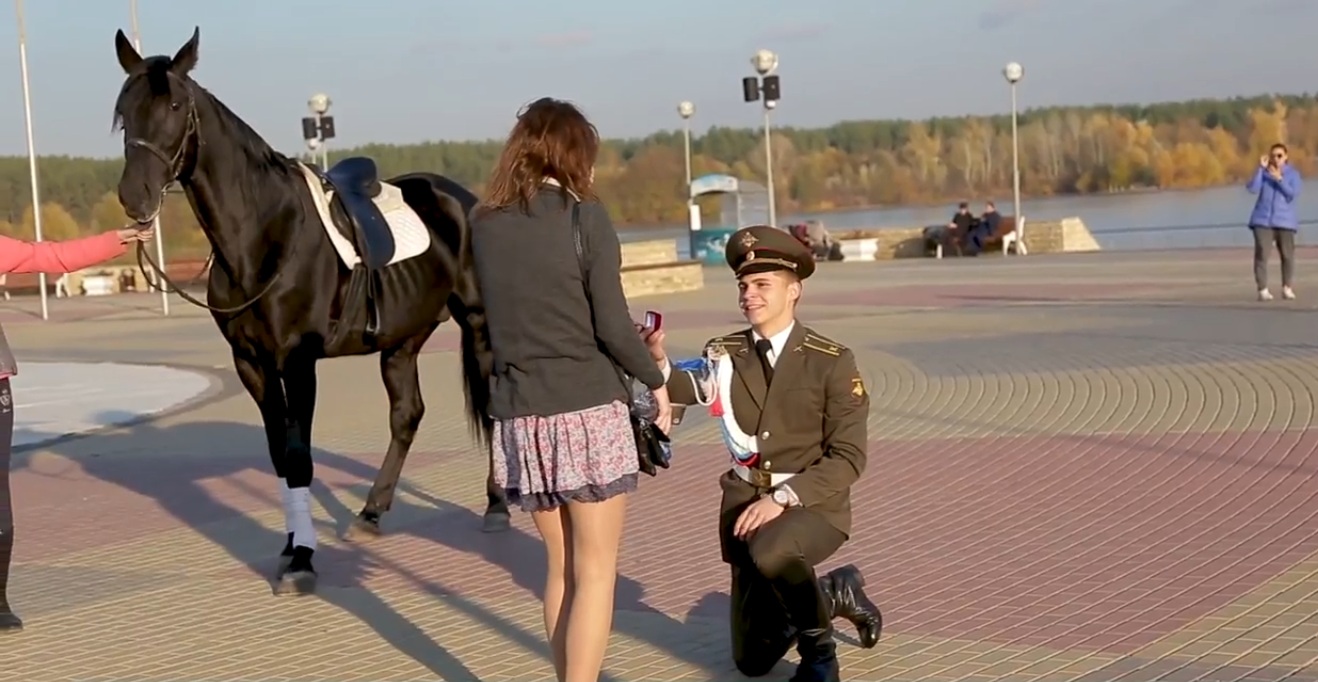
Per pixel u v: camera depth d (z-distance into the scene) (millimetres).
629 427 4941
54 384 18375
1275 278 22812
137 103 7195
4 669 6461
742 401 5543
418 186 9398
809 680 5473
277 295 7812
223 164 7562
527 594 7371
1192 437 9938
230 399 16156
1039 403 11922
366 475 11062
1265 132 103875
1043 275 27656
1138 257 31734
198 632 6965
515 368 4887
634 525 8672
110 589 7914
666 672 5930
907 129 110375
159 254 31812
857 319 20250
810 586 5402
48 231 63031
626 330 4773
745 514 5363
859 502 8820
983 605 6535
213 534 9266
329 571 8094
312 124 34938
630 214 90500
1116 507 8195
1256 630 5898
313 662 6383
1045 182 106438
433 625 6887
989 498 8680
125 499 10617
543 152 4863
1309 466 8766
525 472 4902
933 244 40312
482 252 4918
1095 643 5879
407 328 8844
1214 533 7469
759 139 106312
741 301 5512
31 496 10914
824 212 96062
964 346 16266
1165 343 15086
